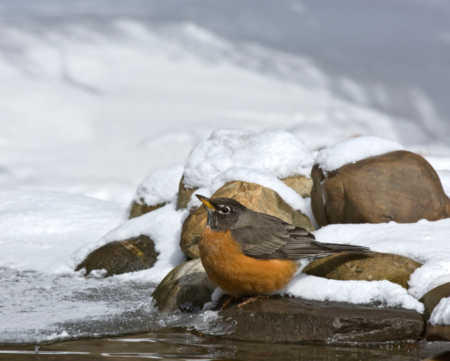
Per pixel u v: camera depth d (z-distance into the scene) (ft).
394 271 53.11
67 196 106.01
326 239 63.52
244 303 52.21
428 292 49.67
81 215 94.17
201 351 45.47
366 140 72.64
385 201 67.62
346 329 47.19
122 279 68.69
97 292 63.26
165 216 77.56
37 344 46.65
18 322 52.49
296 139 82.84
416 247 56.08
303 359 43.52
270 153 79.82
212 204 52.03
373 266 54.13
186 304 56.54
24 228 88.02
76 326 51.57
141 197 89.81
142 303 58.90
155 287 64.90
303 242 52.85
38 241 83.97
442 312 46.06
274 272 51.19
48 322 52.65
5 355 43.83
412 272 52.75
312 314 48.19
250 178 71.36
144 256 72.74
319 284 53.57
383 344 46.73
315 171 73.92
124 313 55.57
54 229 88.28
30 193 106.22
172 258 71.46
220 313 51.98
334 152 72.08
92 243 77.00
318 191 72.95
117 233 77.66
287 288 54.24
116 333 49.85
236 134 84.28
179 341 47.85
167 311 55.67
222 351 45.34
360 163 70.03
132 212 90.27
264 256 51.01
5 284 66.49
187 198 78.84
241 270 50.83
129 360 42.91
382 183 68.18
